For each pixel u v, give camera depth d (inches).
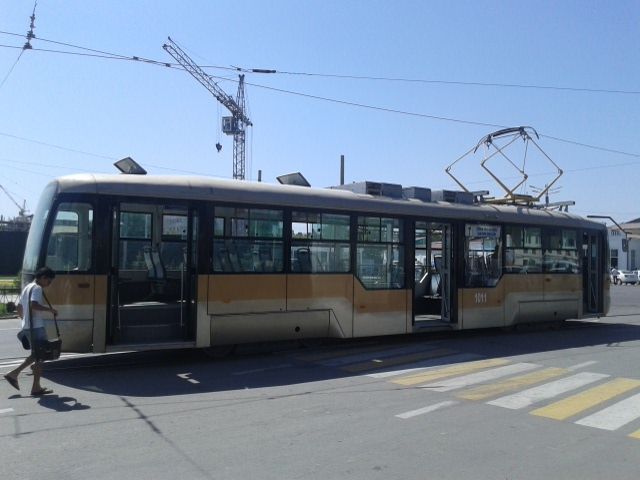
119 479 192.9
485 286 543.5
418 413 277.6
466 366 399.2
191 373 371.6
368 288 470.9
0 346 488.7
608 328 642.8
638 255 2285.9
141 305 382.3
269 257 423.2
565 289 611.5
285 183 489.7
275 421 263.0
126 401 299.3
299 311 433.1
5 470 200.5
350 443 232.1
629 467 207.8
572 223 623.8
